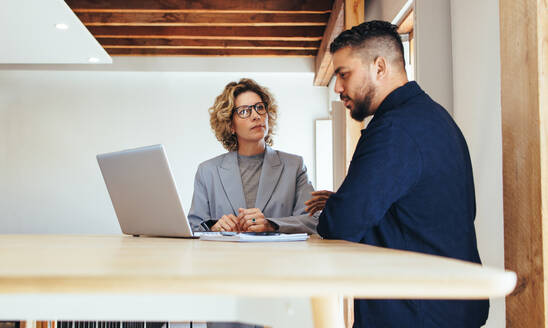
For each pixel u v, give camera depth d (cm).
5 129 645
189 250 83
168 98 652
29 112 647
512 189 135
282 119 653
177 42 593
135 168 142
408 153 120
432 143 122
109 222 638
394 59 151
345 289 45
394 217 126
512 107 135
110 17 501
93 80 653
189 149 647
